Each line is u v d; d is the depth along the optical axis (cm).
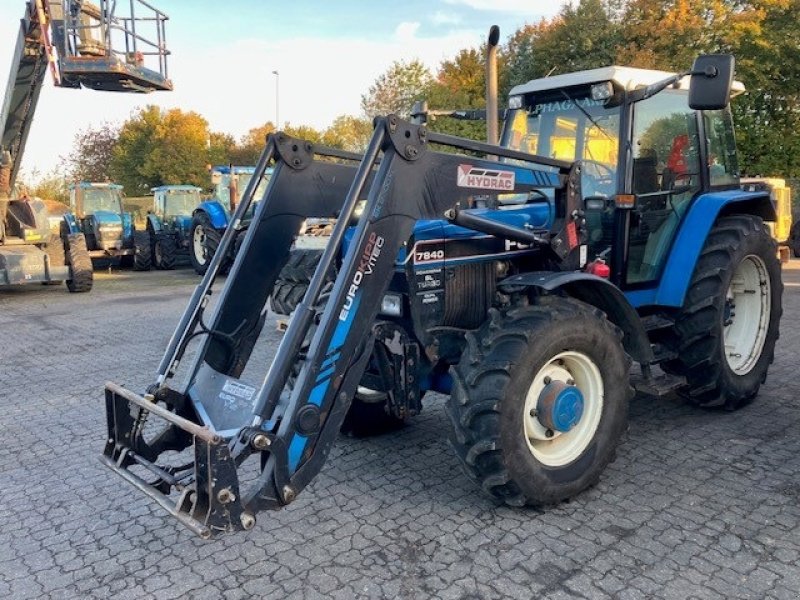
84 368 636
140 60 889
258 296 350
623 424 348
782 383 517
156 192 1783
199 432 249
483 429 302
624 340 376
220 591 269
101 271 1620
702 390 435
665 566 273
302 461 271
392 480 365
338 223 280
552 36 2147
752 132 1803
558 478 320
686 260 428
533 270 381
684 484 346
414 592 262
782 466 366
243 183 1500
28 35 924
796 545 286
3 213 1077
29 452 429
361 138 3572
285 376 270
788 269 1209
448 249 349
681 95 448
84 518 337
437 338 354
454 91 2602
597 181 423
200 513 252
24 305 1062
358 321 283
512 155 328
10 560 300
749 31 1739
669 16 1891
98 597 269
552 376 329
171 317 901
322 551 295
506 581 267
